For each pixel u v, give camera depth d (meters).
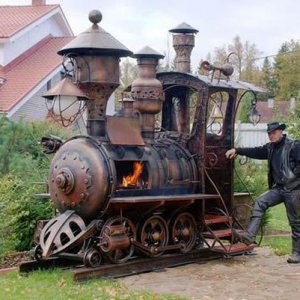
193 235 7.46
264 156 7.71
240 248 7.54
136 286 6.06
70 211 6.51
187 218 7.41
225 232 7.50
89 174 6.35
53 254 6.29
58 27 22.53
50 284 5.88
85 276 6.18
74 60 6.77
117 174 7.00
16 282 5.95
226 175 7.90
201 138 7.49
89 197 6.35
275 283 6.30
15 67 19.05
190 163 7.46
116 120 6.75
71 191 6.44
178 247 7.22
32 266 6.50
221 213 7.75
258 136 24.62
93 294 5.54
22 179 8.74
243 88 7.93
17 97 16.84
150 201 6.48
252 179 10.08
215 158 7.72
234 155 7.72
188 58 8.27
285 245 8.64
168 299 5.49
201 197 7.16
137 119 6.92
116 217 6.56
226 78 8.05
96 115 6.71
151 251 6.83
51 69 18.56
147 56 7.24
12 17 20.27
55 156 6.72
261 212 7.53
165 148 7.32
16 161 9.22
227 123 7.93
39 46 20.80
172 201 6.84
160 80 7.85
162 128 8.09
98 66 6.62
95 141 6.54
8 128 9.98
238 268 7.09
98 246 6.38
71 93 6.29
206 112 7.48
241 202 8.38
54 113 6.41
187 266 7.18
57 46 20.80
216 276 6.62
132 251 6.75
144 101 7.21
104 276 6.36
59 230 6.37
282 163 7.46
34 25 19.77
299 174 7.41
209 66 7.61
